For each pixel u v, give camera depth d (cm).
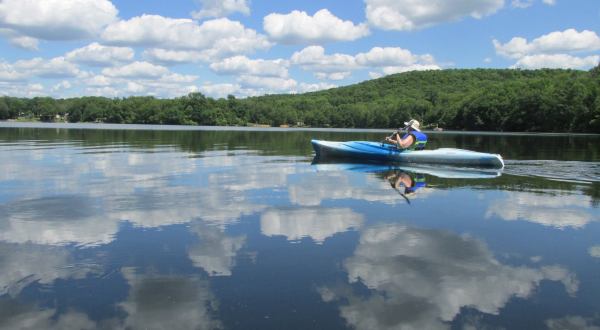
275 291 331
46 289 332
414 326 281
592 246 438
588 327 281
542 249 429
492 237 467
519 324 285
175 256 405
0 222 521
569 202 650
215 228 498
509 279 355
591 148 2025
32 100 10044
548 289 337
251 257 403
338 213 573
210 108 9019
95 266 380
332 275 361
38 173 943
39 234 472
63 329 275
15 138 2366
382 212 579
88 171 980
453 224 518
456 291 332
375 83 14162
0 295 322
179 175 929
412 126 1273
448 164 1172
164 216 552
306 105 11169
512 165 1171
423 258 401
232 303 311
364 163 1231
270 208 601
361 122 9544
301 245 438
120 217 547
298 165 1148
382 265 383
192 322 284
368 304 310
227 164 1155
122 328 276
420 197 686
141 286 339
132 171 989
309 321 286
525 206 619
